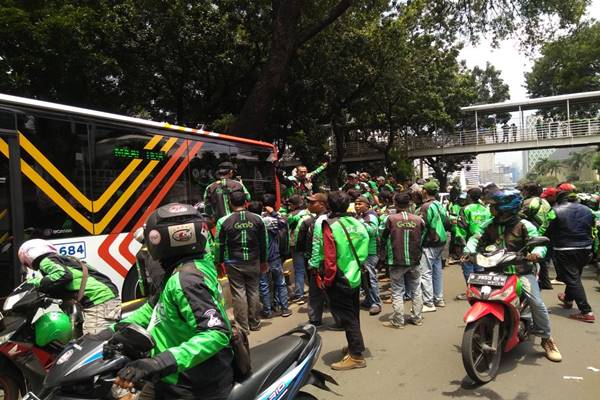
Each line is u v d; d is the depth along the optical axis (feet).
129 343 6.35
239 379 8.01
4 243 15.06
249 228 17.92
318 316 20.17
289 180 32.86
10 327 11.56
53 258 12.29
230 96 59.11
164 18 45.32
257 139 42.75
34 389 11.53
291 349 9.30
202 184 23.76
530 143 111.96
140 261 14.92
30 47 36.40
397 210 19.53
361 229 15.28
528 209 23.54
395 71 64.64
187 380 7.13
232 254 17.88
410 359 15.93
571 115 118.93
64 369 6.72
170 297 6.83
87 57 39.37
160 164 21.24
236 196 17.98
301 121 62.44
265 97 41.96
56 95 44.04
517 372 14.46
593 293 24.63
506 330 14.47
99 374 6.58
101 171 18.35
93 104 47.50
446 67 93.04
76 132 17.60
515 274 14.64
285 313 22.63
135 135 20.10
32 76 39.65
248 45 52.47
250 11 50.75
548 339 15.35
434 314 21.56
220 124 49.73
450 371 14.79
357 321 15.43
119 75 45.75
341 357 16.51
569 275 19.62
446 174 136.05
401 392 13.39
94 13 41.68
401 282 19.53
